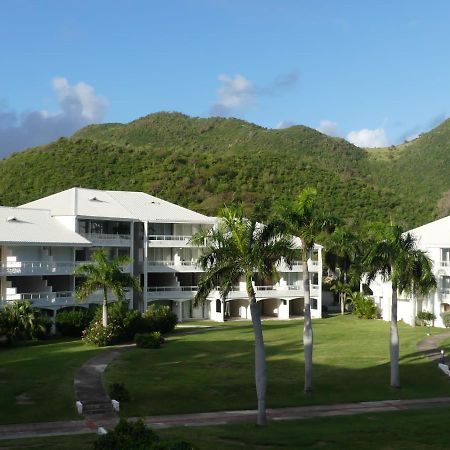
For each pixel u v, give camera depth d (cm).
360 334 6175
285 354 5031
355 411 3434
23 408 3281
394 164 17212
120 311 5541
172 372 4253
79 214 6762
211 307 7669
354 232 9238
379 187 14025
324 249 8475
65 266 6250
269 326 6931
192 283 7981
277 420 3194
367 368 4541
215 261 3281
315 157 17638
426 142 17888
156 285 7750
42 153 13100
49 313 5994
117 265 5450
